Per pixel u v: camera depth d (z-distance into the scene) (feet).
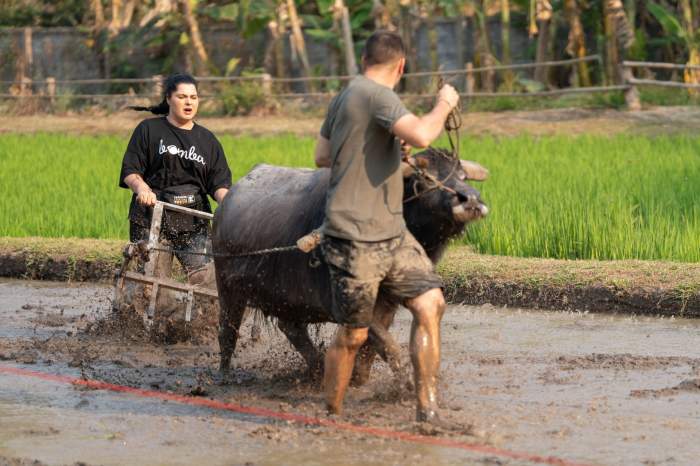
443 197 27.53
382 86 26.21
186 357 38.47
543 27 126.21
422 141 25.44
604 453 25.89
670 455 25.66
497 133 105.29
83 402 31.76
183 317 40.98
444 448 26.37
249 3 131.64
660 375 33.99
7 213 66.49
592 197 60.39
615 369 34.86
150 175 41.19
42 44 153.48
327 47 142.20
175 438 27.91
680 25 123.85
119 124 128.77
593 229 52.29
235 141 101.04
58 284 54.34
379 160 26.43
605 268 47.14
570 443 26.76
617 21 115.85
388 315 29.53
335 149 26.61
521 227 54.70
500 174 72.90
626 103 111.75
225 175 41.65
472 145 92.89
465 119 113.39
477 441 26.84
